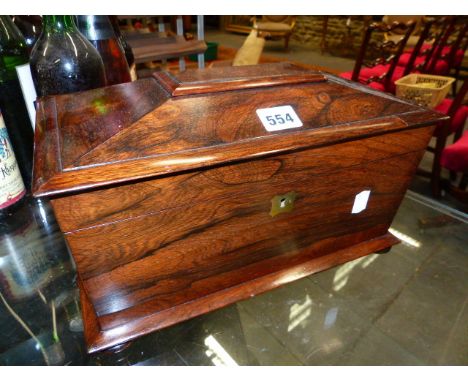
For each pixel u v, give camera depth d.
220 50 4.61
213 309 0.65
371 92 0.71
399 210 1.02
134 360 0.61
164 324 0.62
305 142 0.56
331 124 0.60
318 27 5.12
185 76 0.63
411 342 0.66
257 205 0.60
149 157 0.48
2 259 0.73
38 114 0.58
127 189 0.47
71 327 0.62
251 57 1.96
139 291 0.58
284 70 0.71
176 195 0.51
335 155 0.62
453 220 0.98
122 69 0.81
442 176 1.91
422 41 1.72
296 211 0.65
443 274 0.81
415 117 0.67
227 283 0.68
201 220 0.56
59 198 0.43
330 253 0.79
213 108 0.57
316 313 0.71
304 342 0.65
